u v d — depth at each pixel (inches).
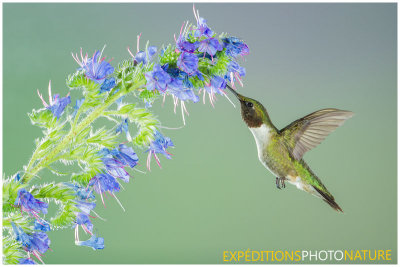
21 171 102.7
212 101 102.9
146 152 103.0
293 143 106.7
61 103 102.9
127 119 103.0
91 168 102.7
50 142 102.8
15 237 102.7
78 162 102.8
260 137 106.6
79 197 102.9
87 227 103.0
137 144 103.0
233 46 102.8
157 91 102.9
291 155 106.7
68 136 102.8
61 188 102.8
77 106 103.0
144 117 103.0
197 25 102.7
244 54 102.9
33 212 102.6
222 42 102.8
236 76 103.0
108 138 102.9
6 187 102.6
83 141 102.8
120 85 102.9
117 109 103.0
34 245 102.7
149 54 102.9
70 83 102.8
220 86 102.8
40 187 102.8
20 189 102.5
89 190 102.9
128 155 102.8
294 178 106.7
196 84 102.7
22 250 102.7
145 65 102.7
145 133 103.0
